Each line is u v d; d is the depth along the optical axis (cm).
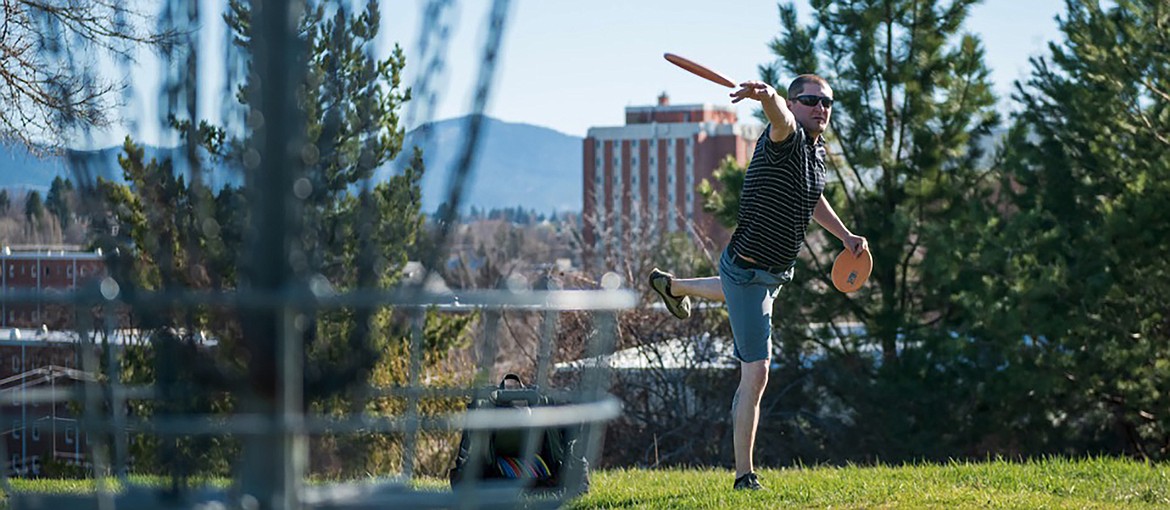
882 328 2667
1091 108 2466
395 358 1130
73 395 310
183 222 311
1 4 1266
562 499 339
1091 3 2439
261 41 289
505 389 736
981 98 2673
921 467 1051
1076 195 2694
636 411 2953
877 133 2716
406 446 377
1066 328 2272
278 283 287
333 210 314
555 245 4012
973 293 2338
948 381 2562
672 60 476
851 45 2683
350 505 309
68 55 349
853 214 2773
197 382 307
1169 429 2311
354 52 319
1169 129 2388
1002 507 767
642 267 3394
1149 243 2323
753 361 819
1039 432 2570
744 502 782
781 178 772
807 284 2800
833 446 2797
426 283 312
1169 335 2442
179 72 314
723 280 820
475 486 342
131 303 264
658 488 914
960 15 2667
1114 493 880
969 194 2731
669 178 9775
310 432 286
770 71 2694
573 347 2484
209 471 322
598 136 9919
